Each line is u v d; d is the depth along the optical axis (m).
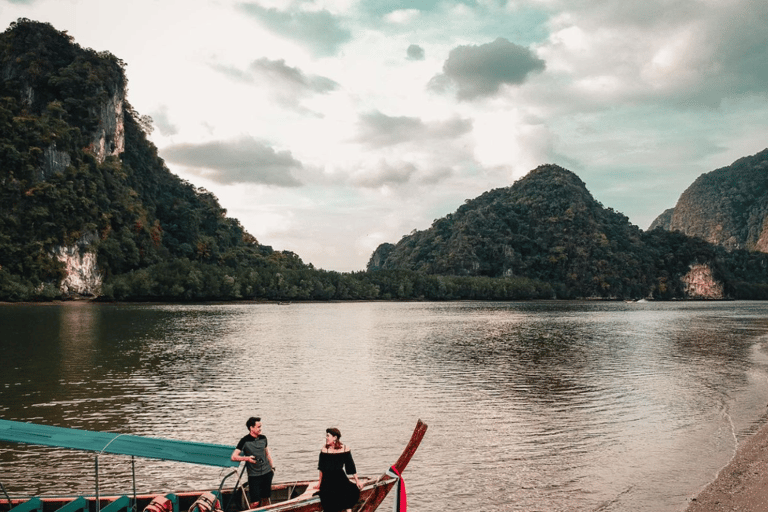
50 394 33.41
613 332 85.75
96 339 68.75
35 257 189.38
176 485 18.11
